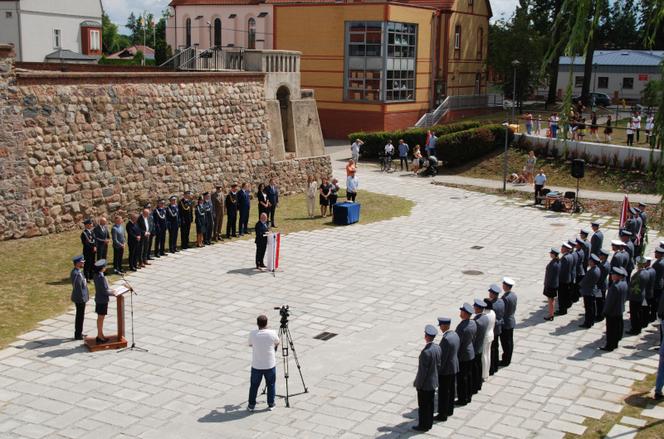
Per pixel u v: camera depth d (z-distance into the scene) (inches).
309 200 1177.4
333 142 2074.3
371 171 1651.1
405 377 573.9
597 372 591.8
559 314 741.9
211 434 473.7
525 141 1624.0
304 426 488.1
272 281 832.3
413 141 1781.5
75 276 633.0
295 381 564.4
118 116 1030.4
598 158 1472.7
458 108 2336.4
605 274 711.1
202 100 1166.3
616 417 506.9
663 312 628.4
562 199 1270.9
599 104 2330.2
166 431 476.4
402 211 1246.3
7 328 657.0
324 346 639.8
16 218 915.4
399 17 2058.3
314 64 2128.4
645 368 600.4
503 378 579.8
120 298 622.2
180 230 995.9
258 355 504.4
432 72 2269.9
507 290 605.6
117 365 585.6
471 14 2421.3
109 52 4692.4
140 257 871.7
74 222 979.9
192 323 690.2
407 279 852.0
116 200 1034.1
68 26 2452.0
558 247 1017.5
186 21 2721.5
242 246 992.9
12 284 773.3
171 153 1117.1
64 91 956.6
